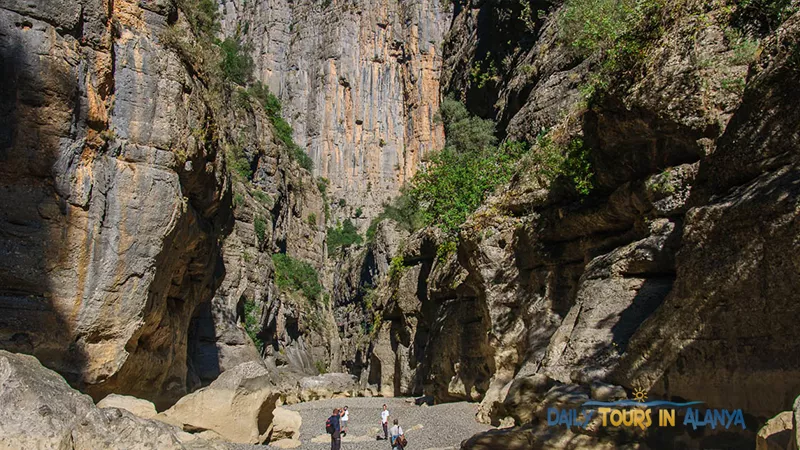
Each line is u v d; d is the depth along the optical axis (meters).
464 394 27.05
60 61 17.27
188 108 21.00
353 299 91.50
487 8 45.38
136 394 19.83
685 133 13.44
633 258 13.98
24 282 16.34
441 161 35.34
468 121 40.03
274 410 20.09
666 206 13.79
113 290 17.77
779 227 9.18
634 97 14.30
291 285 67.69
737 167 11.22
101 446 7.86
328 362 76.62
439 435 19.92
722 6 13.43
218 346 35.88
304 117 147.50
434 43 146.88
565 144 19.44
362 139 145.38
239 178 54.62
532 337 19.50
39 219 16.81
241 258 42.28
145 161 19.09
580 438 10.81
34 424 7.26
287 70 152.75
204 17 24.72
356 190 142.00
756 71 11.35
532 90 31.58
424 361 34.75
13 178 16.56
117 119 18.84
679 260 11.12
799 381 8.67
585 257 17.84
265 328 51.91
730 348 9.87
